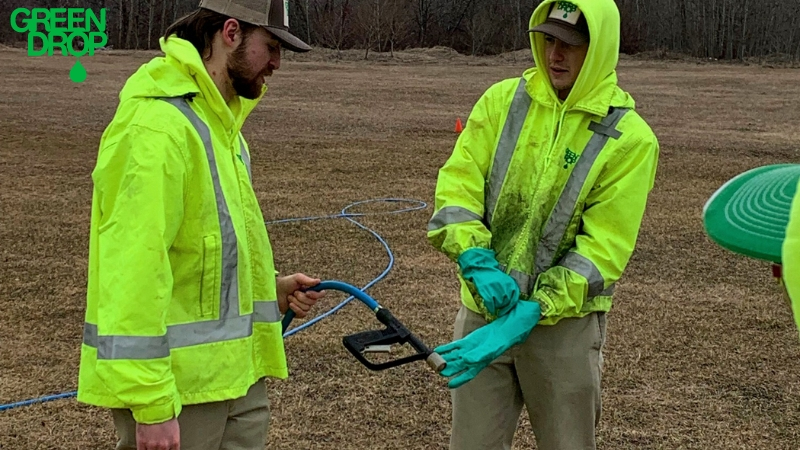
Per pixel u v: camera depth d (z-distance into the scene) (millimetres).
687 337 5453
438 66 32844
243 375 2412
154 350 2119
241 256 2391
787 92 23688
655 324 5688
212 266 2312
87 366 2279
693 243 7902
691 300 6234
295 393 4453
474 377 2846
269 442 3934
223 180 2346
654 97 21844
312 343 5145
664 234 8219
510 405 3047
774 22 42812
